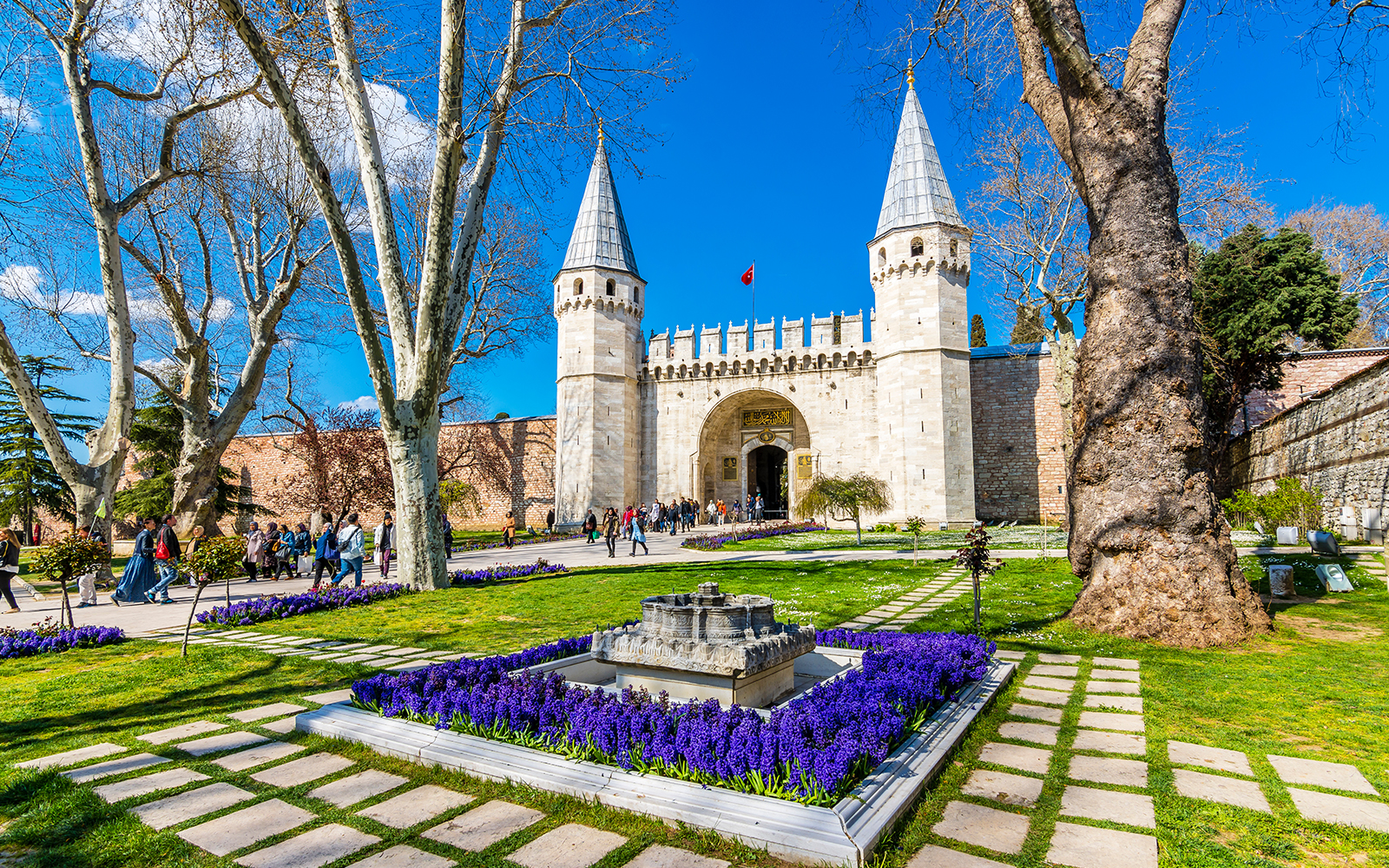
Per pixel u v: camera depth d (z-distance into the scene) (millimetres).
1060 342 21969
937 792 3701
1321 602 9375
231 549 7965
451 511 34812
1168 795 3641
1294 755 4230
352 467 28016
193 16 11828
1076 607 8484
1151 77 8453
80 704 5762
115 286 14961
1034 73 9609
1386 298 37031
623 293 38688
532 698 4434
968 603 10516
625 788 3537
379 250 13117
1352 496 16891
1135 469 7973
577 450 37062
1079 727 4824
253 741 4676
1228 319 27953
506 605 11352
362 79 12055
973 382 36062
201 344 18047
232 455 46156
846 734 3553
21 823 3412
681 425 39406
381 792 3785
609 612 10523
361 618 10438
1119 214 8406
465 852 3088
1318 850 3057
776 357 37625
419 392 13039
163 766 4219
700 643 4652
